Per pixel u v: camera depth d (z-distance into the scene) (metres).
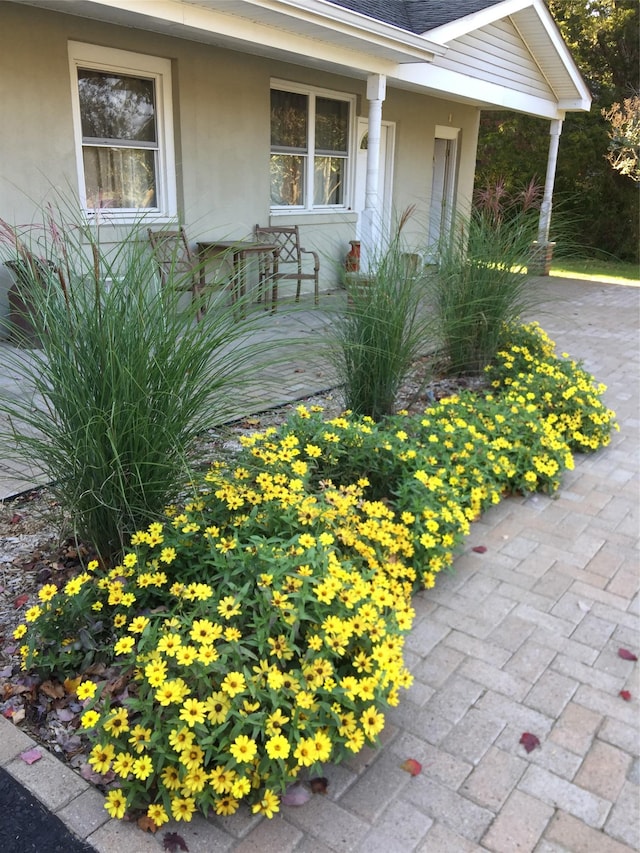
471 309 5.02
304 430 3.33
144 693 1.83
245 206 7.98
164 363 2.34
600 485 3.91
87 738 1.98
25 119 5.69
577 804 1.86
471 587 2.87
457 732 2.09
